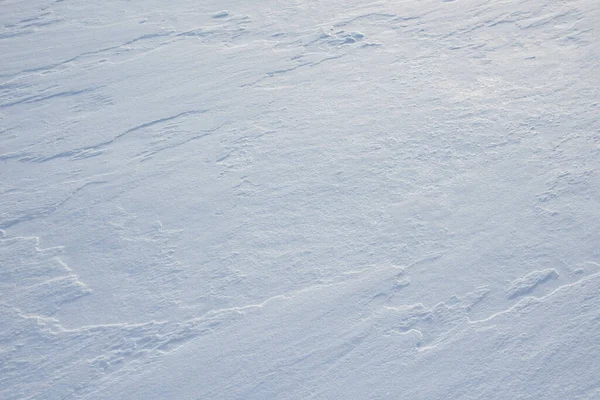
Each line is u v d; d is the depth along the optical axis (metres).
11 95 5.15
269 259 2.98
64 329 2.73
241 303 2.76
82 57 5.71
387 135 3.77
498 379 2.32
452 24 5.21
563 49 4.51
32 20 6.82
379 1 6.02
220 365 2.50
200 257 3.05
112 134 4.30
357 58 4.85
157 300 2.83
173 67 5.21
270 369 2.46
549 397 2.23
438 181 3.33
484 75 4.32
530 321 2.52
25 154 4.21
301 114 4.16
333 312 2.67
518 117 3.78
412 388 2.33
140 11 6.68
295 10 6.09
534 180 3.25
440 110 3.96
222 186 3.55
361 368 2.43
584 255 2.77
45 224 3.45
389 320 2.61
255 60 5.10
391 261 2.88
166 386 2.44
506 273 2.75
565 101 3.87
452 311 2.61
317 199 3.33
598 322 2.47
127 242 3.22
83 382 2.48
